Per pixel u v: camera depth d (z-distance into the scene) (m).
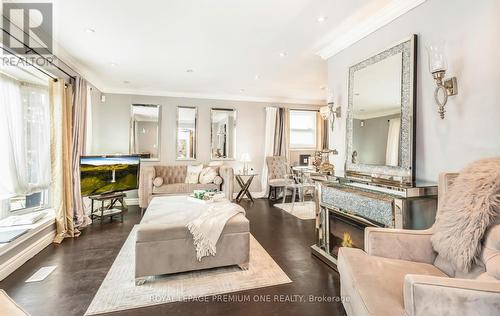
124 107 5.23
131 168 4.36
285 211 4.63
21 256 2.35
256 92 5.62
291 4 2.19
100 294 1.88
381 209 1.85
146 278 2.07
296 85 5.01
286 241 3.07
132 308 1.72
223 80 4.64
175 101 5.57
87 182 3.62
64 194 3.06
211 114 5.80
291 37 2.85
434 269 1.35
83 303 1.77
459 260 1.16
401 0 2.04
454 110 1.73
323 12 2.33
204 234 2.15
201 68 3.94
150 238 2.04
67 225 3.13
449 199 1.35
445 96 1.75
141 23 2.51
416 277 0.94
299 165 6.21
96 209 4.33
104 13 2.31
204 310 1.71
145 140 5.37
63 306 1.73
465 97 1.67
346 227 2.29
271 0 2.13
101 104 5.05
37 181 3.27
